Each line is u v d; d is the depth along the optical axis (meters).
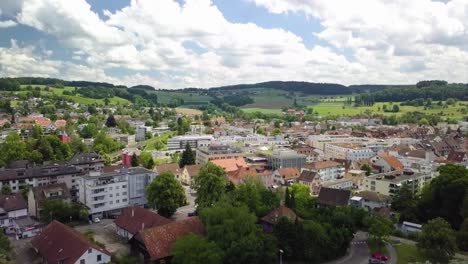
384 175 189.62
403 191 153.62
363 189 190.50
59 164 190.00
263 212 131.12
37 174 168.12
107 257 101.12
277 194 147.62
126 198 155.75
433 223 118.62
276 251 102.56
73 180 175.88
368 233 130.12
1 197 139.88
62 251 100.38
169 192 139.75
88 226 137.62
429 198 148.62
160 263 101.25
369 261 110.69
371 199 160.38
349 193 156.88
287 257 109.50
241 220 105.31
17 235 124.69
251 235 101.25
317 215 130.75
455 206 141.12
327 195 159.88
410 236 134.00
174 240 106.38
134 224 122.50
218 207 110.38
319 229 112.19
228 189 151.00
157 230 107.19
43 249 105.31
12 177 162.38
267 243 102.19
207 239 102.06
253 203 134.12
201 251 94.44
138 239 107.69
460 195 139.50
